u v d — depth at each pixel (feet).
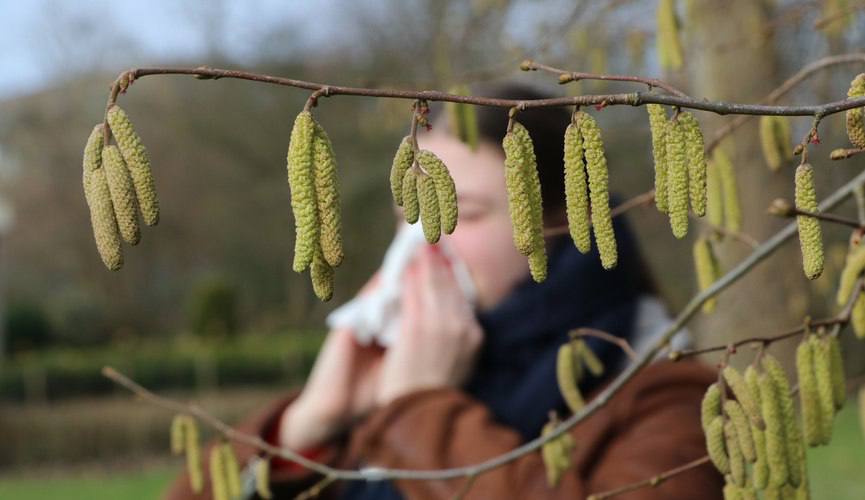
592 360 6.84
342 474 6.82
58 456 52.44
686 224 4.13
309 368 78.07
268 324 94.27
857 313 5.62
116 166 3.87
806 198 4.16
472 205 7.73
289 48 75.66
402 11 52.13
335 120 69.67
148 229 89.92
